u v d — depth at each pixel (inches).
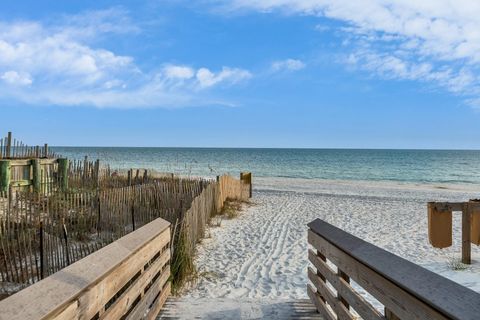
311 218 514.3
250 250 339.6
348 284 126.5
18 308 64.7
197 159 3208.7
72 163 475.5
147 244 144.6
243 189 687.1
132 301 124.2
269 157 3818.9
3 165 383.2
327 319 148.1
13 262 233.3
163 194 379.9
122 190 352.8
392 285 90.2
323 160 3294.8
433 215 278.8
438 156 4234.7
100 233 321.1
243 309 172.6
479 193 948.6
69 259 255.3
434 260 318.3
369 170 2187.5
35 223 255.3
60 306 72.4
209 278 259.9
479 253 337.1
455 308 64.9
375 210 598.9
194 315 165.9
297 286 247.1
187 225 286.0
